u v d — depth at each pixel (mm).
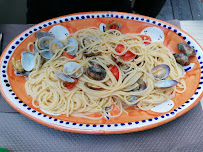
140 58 442
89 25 480
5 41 469
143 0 636
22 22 697
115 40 458
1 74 390
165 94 408
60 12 597
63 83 420
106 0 605
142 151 357
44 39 436
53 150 355
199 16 628
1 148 338
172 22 508
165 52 456
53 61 435
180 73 428
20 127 372
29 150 354
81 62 432
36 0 601
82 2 601
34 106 389
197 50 429
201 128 376
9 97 367
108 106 409
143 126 341
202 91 375
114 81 416
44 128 373
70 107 402
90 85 412
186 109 357
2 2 734
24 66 416
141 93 407
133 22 472
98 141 365
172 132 372
